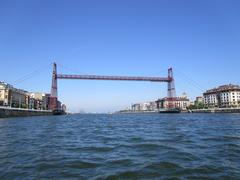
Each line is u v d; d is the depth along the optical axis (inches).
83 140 1064.2
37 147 848.9
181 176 475.8
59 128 1847.9
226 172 497.0
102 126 2126.0
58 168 546.3
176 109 7726.4
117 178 467.5
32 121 3112.7
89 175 489.1
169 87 7632.9
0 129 1712.6
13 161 617.9
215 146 824.9
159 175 484.7
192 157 645.3
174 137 1114.1
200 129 1582.2
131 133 1382.9
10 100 6584.6
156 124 2299.5
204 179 456.8
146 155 683.4
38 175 492.4
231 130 1475.1
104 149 805.9
